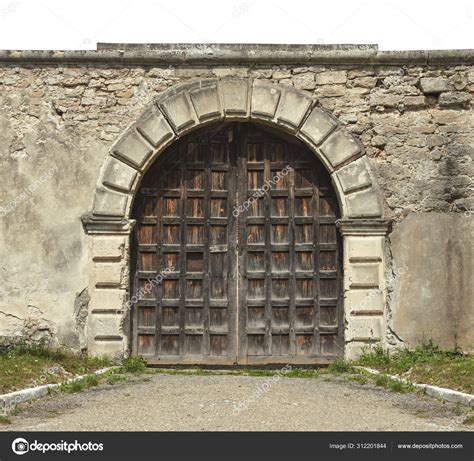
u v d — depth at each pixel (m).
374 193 11.91
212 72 12.15
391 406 8.33
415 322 11.76
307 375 10.65
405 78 12.18
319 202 12.29
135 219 12.16
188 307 12.10
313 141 12.02
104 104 12.06
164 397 8.59
